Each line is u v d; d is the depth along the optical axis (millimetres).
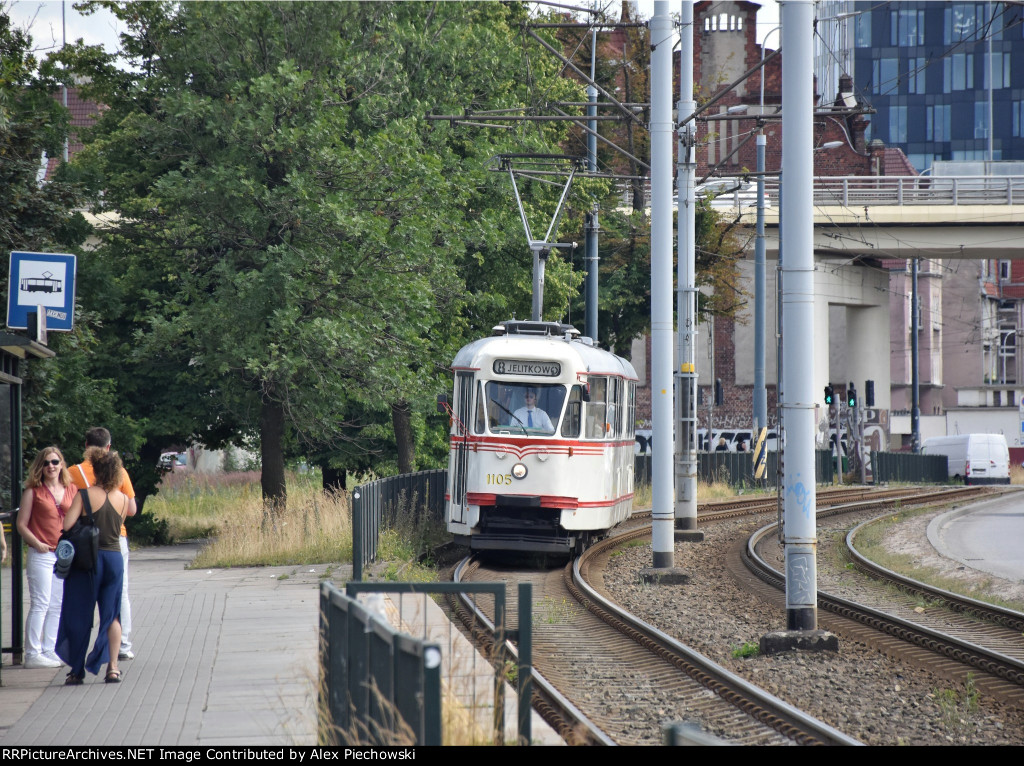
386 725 19922
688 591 60125
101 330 93250
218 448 107500
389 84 89750
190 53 84688
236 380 90812
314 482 150000
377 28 92438
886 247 187750
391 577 59062
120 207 92625
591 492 71562
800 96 44281
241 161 82625
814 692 36062
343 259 81688
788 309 44438
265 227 82688
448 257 91375
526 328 76062
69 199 83312
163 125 84125
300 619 45938
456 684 27625
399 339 85875
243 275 80375
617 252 139875
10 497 38031
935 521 103250
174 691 32562
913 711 34000
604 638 44656
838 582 65312
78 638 33875
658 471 64250
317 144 80500
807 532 43969
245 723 28547
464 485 71312
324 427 88812
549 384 71438
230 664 36500
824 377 197875
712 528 98125
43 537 37938
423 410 94375
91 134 98188
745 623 50281
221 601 51500
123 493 35375
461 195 93250
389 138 82875
